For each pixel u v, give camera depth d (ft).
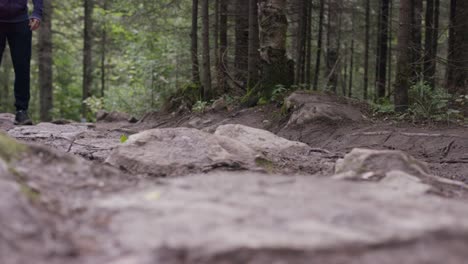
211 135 13.11
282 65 31.32
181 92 38.11
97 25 70.03
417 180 9.15
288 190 6.86
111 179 7.75
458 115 24.73
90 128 30.50
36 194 6.37
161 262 4.75
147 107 50.93
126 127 35.65
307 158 16.71
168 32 49.98
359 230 5.20
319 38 42.98
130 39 62.85
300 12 36.52
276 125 27.25
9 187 5.84
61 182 7.29
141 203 6.38
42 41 67.67
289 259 4.69
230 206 6.11
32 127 24.75
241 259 4.74
